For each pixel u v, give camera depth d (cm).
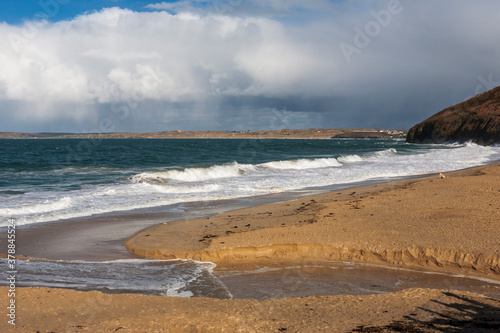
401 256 717
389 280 634
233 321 442
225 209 1284
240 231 893
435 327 407
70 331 411
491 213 930
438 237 762
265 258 763
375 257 733
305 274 668
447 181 1558
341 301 503
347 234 819
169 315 461
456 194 1216
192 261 749
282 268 703
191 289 598
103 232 980
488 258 660
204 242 823
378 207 1079
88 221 1109
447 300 493
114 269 697
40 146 7556
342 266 707
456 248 699
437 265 691
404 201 1145
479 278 635
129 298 516
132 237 915
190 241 842
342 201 1225
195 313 469
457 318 432
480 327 405
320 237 803
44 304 482
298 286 611
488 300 492
